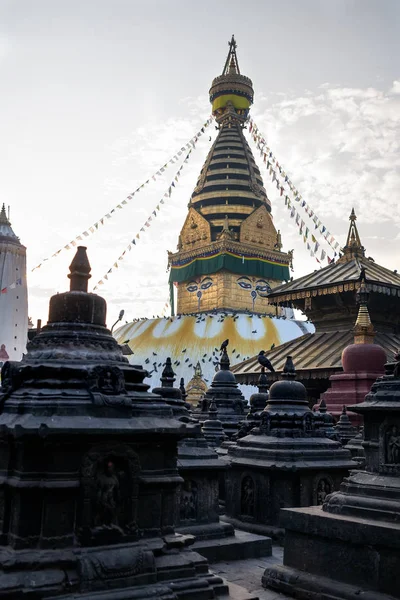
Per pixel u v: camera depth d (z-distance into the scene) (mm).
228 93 74438
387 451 8883
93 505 6891
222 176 70688
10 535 6766
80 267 8273
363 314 25406
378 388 9328
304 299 35281
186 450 11203
